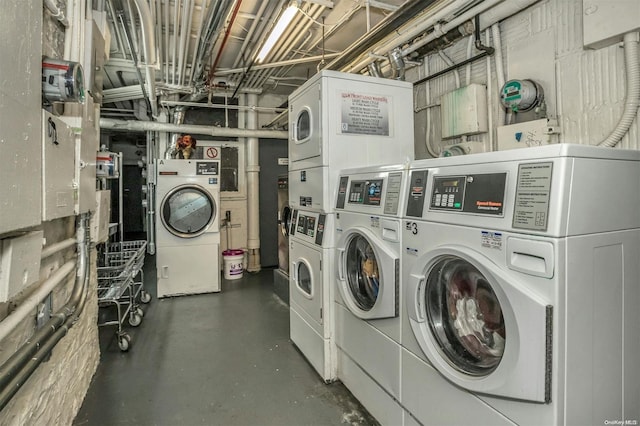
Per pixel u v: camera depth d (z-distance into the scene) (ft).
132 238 28.71
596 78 6.97
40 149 3.94
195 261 14.88
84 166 6.27
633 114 6.27
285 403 7.27
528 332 3.68
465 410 4.58
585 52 7.14
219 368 8.67
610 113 6.76
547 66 7.84
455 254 4.53
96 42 7.33
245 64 14.28
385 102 8.39
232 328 11.21
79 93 4.97
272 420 6.73
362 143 8.13
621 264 4.05
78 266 6.51
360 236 6.91
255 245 18.94
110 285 10.53
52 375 5.59
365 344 6.77
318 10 10.09
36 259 3.91
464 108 9.56
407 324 5.57
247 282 16.80
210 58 13.87
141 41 11.21
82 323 7.30
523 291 3.73
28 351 3.83
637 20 5.90
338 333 7.86
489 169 4.30
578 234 3.65
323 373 8.02
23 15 3.42
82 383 7.31
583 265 3.69
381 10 10.55
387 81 8.42
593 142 7.04
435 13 8.07
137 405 7.17
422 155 11.70
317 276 8.23
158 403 7.24
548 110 7.85
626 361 4.14
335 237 7.84
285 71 15.84
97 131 7.97
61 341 5.97
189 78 14.93
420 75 11.66
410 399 5.57
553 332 3.56
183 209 14.85
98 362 8.79
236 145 19.12
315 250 8.27
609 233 3.93
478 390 4.24
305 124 9.02
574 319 3.64
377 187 6.39
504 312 3.94
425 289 5.16
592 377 3.82
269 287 15.92
